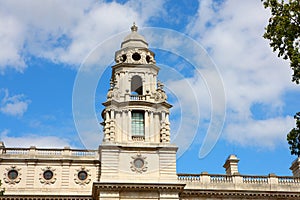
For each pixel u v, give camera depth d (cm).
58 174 6406
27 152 6500
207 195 6356
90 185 6397
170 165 6238
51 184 6322
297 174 7275
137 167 6172
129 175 6081
